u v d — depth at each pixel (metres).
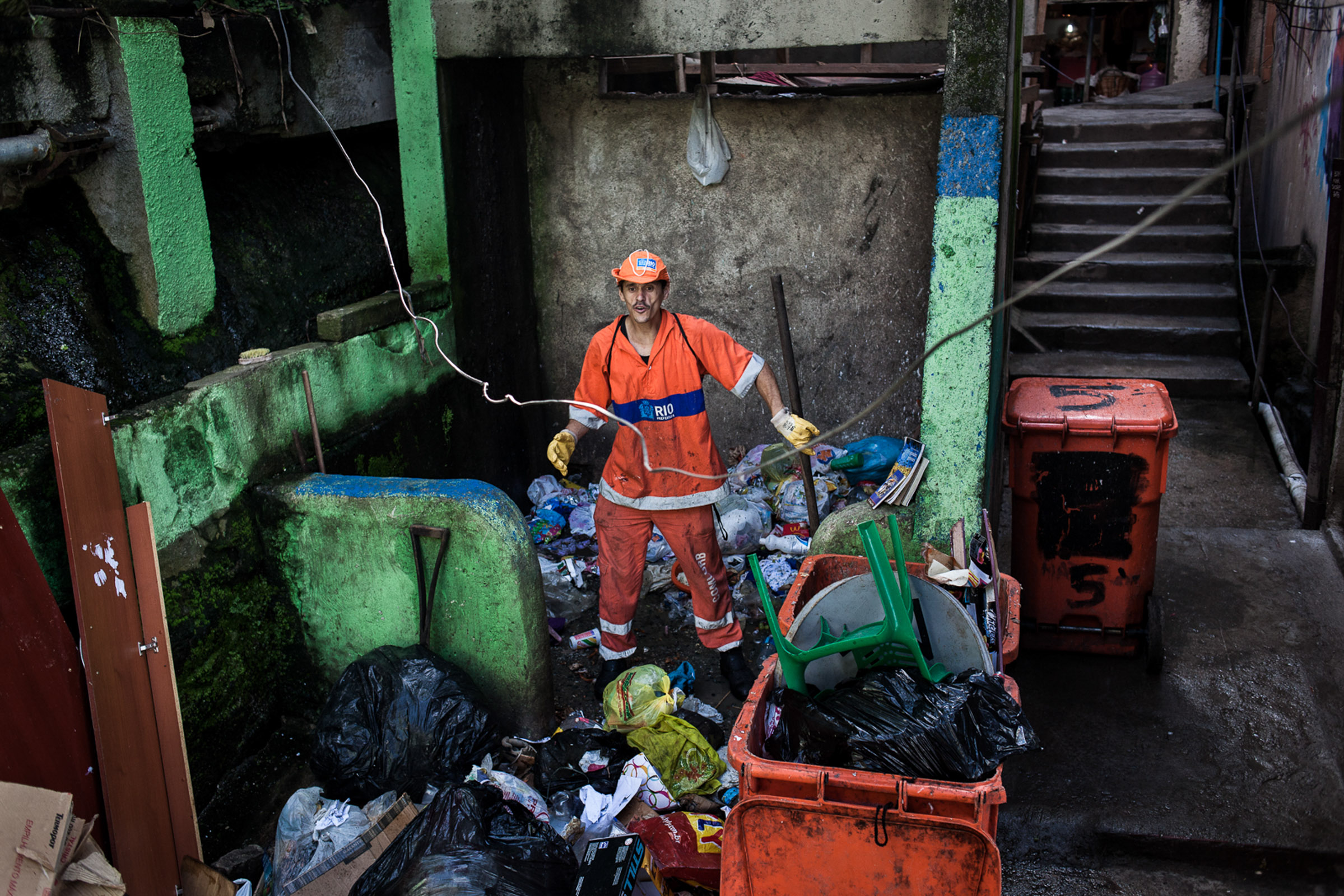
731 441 6.07
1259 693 4.13
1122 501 4.09
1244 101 8.22
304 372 4.03
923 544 3.89
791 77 5.68
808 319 5.70
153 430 3.31
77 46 3.28
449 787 3.02
